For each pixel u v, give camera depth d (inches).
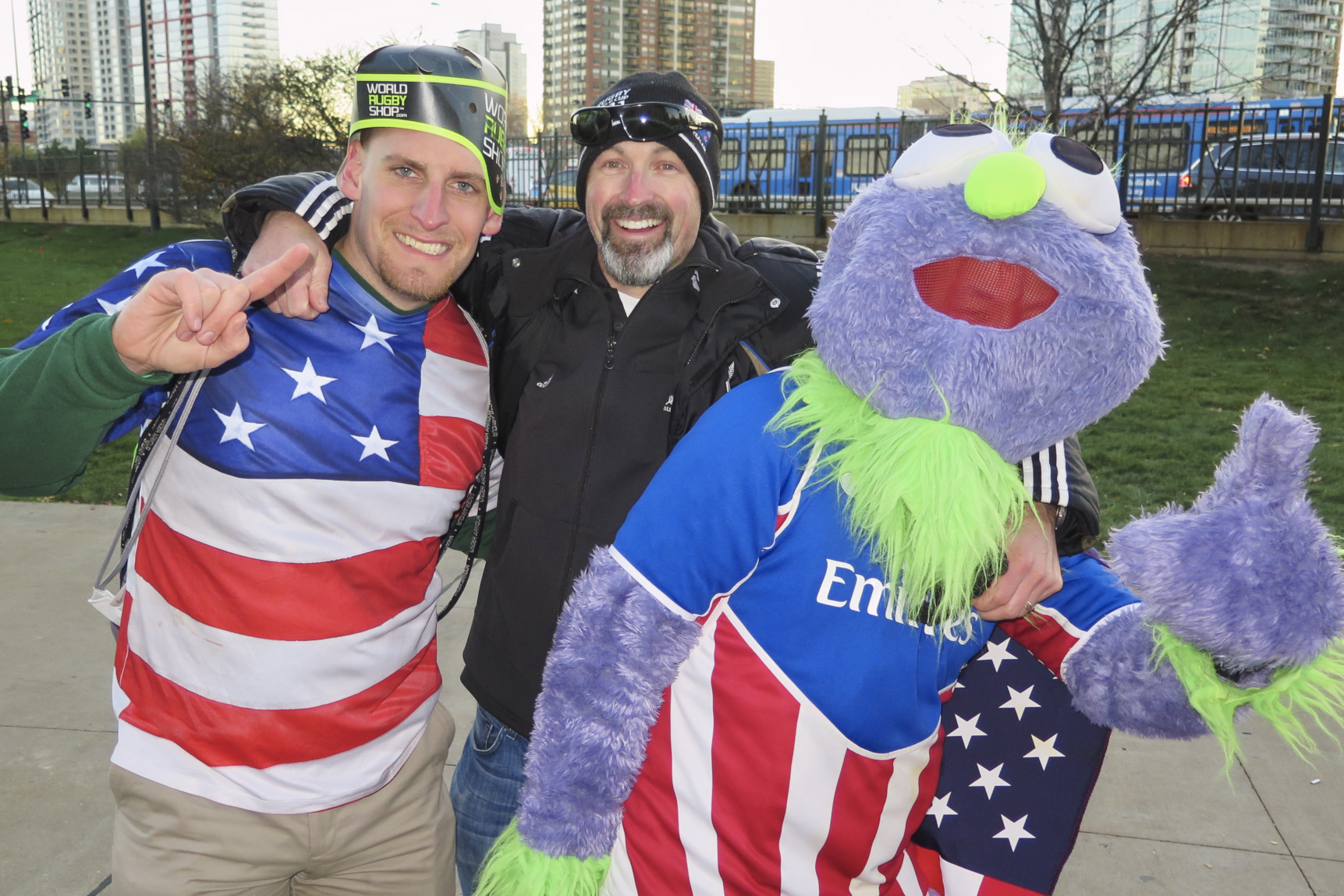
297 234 68.3
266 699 66.6
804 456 58.2
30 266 821.2
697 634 59.1
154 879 66.4
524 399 77.4
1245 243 568.4
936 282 52.4
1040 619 67.9
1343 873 111.7
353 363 70.3
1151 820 121.3
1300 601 54.6
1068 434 55.2
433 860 75.5
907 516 55.1
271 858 68.1
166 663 67.4
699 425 61.1
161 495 68.1
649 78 77.2
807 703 58.0
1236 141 598.2
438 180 68.8
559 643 60.7
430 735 76.1
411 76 68.1
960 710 73.6
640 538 58.7
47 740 133.2
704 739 59.5
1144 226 588.7
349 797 69.6
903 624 58.4
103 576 68.6
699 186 77.7
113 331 55.4
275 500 66.6
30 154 2064.5
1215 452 292.8
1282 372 395.2
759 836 59.0
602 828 59.5
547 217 89.3
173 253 70.6
